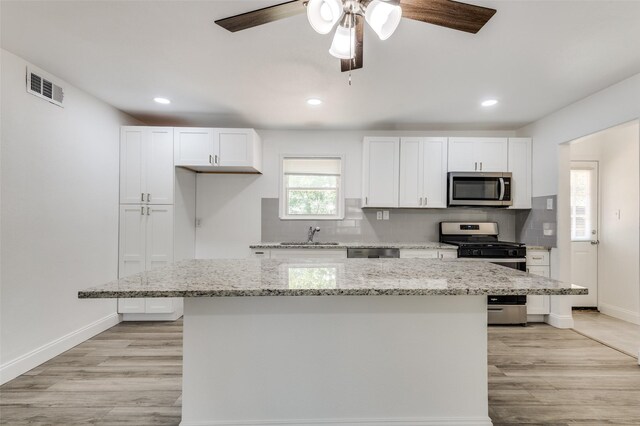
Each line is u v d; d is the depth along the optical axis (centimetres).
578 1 168
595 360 259
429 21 154
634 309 359
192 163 352
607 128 280
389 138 380
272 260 219
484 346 168
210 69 250
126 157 346
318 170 418
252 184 413
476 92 291
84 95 294
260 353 164
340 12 131
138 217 346
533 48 215
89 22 190
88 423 178
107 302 329
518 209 404
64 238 272
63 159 271
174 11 180
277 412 164
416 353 166
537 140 370
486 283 143
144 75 260
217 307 163
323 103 321
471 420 167
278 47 217
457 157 378
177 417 184
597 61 233
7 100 223
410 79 264
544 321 355
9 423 178
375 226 414
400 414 167
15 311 229
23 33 201
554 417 185
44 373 234
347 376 166
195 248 410
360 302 165
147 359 257
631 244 364
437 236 413
